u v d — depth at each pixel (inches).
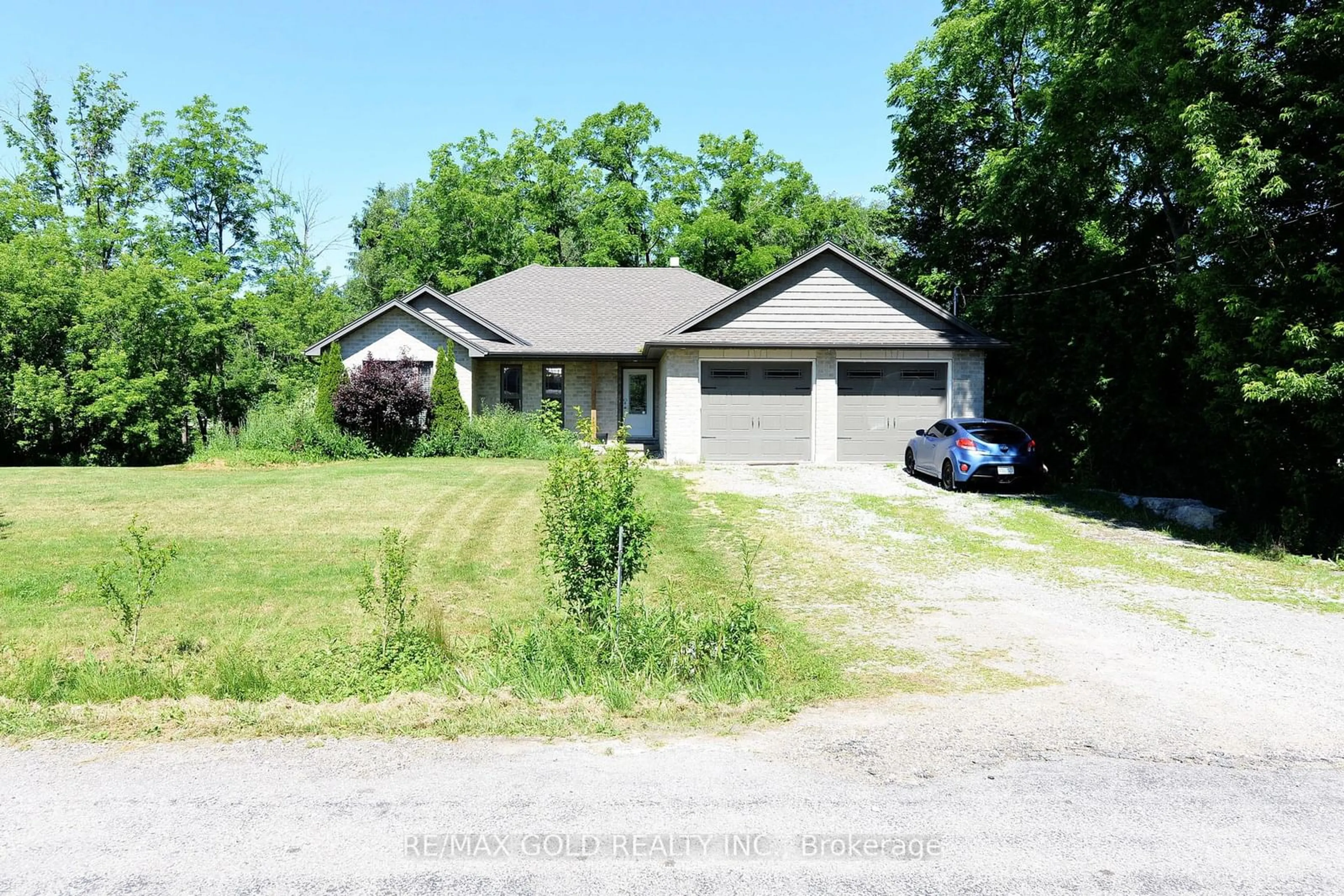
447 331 893.8
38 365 993.5
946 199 1093.1
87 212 1414.9
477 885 143.4
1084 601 369.7
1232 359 515.5
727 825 166.6
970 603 363.3
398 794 180.1
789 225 1544.0
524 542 448.5
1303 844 159.9
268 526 467.5
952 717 230.8
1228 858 154.1
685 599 358.9
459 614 332.5
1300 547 484.7
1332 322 466.9
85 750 203.6
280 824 165.8
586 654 261.4
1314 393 448.5
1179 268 597.0
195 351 1146.7
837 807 174.9
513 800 177.3
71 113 1440.7
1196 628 327.3
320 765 195.5
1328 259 491.5
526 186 1637.6
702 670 258.7
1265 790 184.2
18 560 385.7
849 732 219.5
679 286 1144.8
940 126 1047.6
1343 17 451.5
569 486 291.3
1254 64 490.9
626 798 178.5
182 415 1094.4
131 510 495.8
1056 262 906.1
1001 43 968.9
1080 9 705.0
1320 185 487.8
